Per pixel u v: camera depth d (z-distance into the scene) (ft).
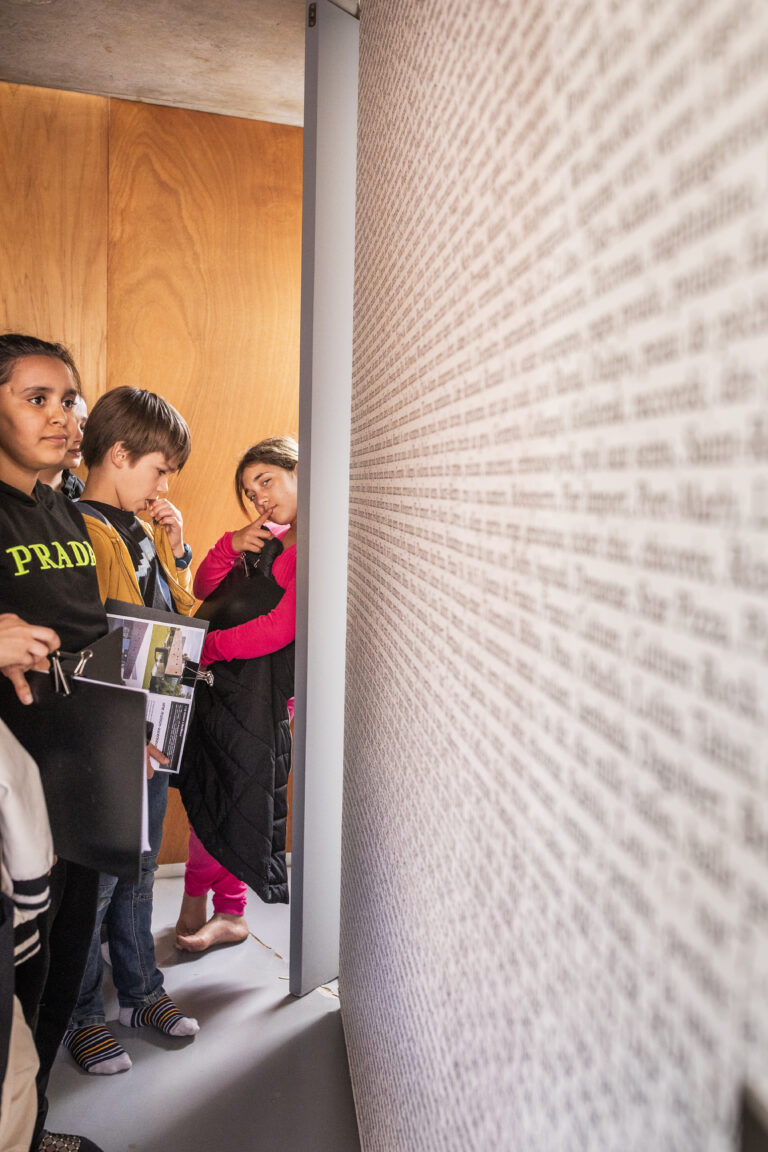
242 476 7.30
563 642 1.42
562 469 1.41
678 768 1.03
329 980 6.77
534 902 1.60
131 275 8.07
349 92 5.90
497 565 1.83
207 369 8.38
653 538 1.08
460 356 2.15
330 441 6.13
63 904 4.77
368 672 4.35
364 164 4.57
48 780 4.40
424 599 2.73
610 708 1.23
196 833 6.94
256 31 6.75
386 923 3.67
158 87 7.68
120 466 6.65
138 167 7.98
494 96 1.78
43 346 5.35
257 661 6.88
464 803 2.18
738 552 0.88
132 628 5.88
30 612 4.96
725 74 0.88
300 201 8.52
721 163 0.89
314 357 5.98
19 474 5.22
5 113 7.61
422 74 2.67
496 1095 1.88
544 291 1.49
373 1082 4.20
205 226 8.23
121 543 6.29
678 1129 1.03
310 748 6.32
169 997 6.29
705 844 0.96
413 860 2.96
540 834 1.56
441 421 2.41
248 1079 5.57
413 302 2.89
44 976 4.31
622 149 1.15
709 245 0.92
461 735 2.21
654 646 1.09
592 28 1.24
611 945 1.24
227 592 7.10
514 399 1.68
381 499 3.85
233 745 6.84
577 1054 1.38
